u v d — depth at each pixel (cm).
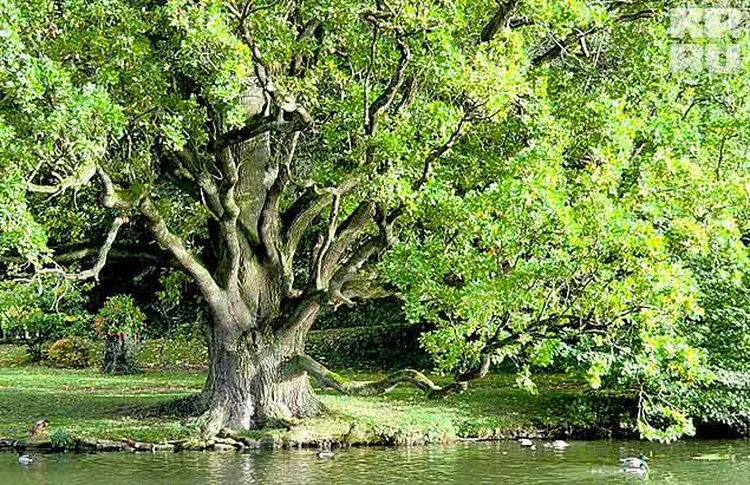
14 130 1550
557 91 2145
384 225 1995
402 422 2373
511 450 2202
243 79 1778
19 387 3275
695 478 1845
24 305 2327
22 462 1992
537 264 1554
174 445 2180
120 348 3894
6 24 1360
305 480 1805
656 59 2039
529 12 1861
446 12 1695
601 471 1919
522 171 1622
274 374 2336
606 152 1614
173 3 1537
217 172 2339
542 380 3231
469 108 1725
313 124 2044
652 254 1482
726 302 2486
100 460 2028
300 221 2420
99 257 2088
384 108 1889
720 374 2403
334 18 1819
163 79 1859
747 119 1895
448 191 1852
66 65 1741
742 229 1853
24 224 1589
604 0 2164
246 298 2353
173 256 2341
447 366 1678
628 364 2225
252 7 1788
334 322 4662
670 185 1633
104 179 1933
